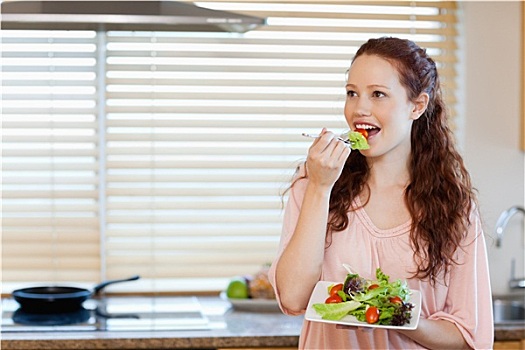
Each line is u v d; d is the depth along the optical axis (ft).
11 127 12.66
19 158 12.78
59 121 12.75
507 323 10.69
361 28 12.89
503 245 12.85
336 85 12.85
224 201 12.86
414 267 7.02
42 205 12.78
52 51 12.71
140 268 12.82
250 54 12.72
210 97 12.71
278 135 12.89
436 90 7.25
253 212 13.01
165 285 12.96
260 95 12.78
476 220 7.32
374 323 6.30
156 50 12.73
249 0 12.76
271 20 12.78
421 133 7.34
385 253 7.07
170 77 12.76
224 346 10.14
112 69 12.69
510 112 12.85
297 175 7.46
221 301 12.35
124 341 10.07
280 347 10.22
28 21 10.09
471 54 12.81
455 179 7.25
